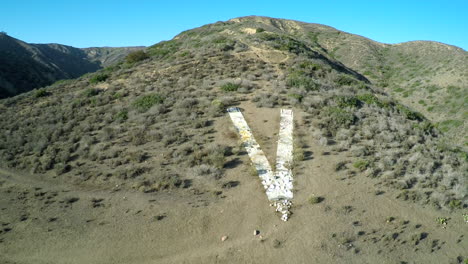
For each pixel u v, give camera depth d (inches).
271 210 471.2
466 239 439.2
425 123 858.8
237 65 1122.7
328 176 551.8
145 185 525.0
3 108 949.8
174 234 427.2
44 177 567.2
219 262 385.1
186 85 960.9
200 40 1724.9
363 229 441.4
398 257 399.5
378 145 663.8
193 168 561.3
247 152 615.8
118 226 438.9
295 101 832.9
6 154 645.9
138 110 800.9
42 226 439.5
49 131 730.8
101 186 529.0
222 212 465.1
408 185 539.8
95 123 762.8
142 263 383.9
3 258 384.8
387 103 948.0
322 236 424.5
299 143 646.5
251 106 815.7
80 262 382.3
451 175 567.8
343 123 732.7
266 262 385.7
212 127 708.7
